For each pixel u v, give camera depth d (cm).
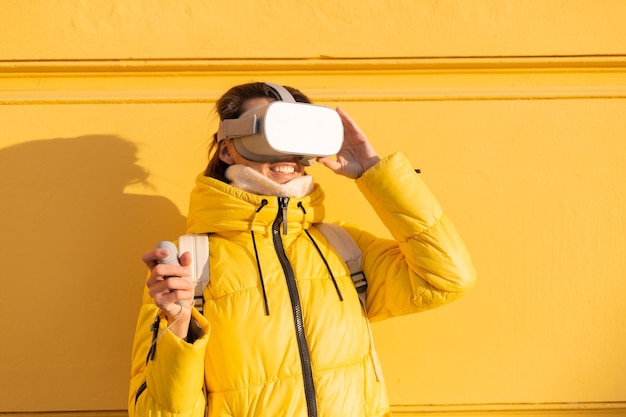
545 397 164
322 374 122
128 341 161
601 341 164
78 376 160
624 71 169
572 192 167
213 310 125
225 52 165
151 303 129
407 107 168
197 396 114
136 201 164
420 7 167
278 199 131
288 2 166
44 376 160
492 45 167
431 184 166
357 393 125
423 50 167
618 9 168
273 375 121
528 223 166
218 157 143
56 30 164
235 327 123
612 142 168
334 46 166
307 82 169
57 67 164
